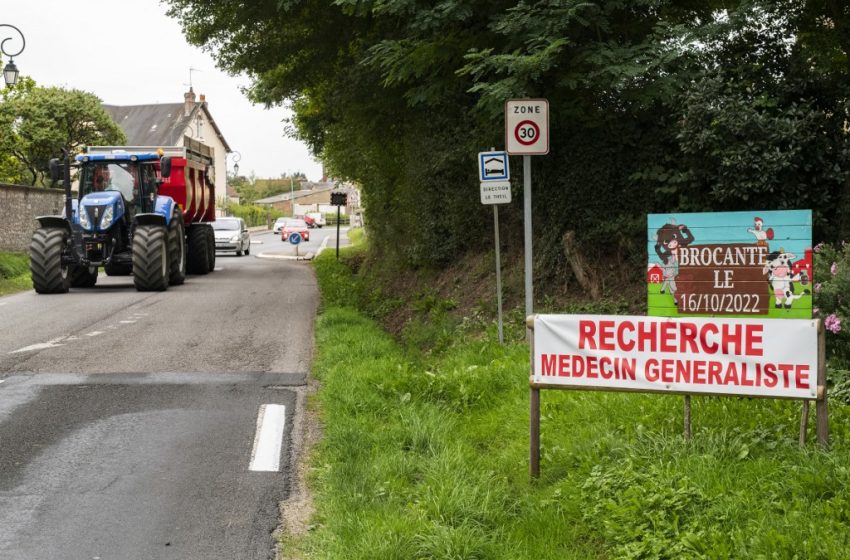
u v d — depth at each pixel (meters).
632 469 5.09
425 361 10.57
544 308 11.19
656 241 6.36
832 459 4.70
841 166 9.22
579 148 11.36
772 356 5.07
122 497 5.51
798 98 9.59
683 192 10.28
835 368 6.55
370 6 11.85
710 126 9.35
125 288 20.28
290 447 6.65
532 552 4.50
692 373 5.24
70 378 9.17
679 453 5.16
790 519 4.12
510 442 6.44
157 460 6.29
